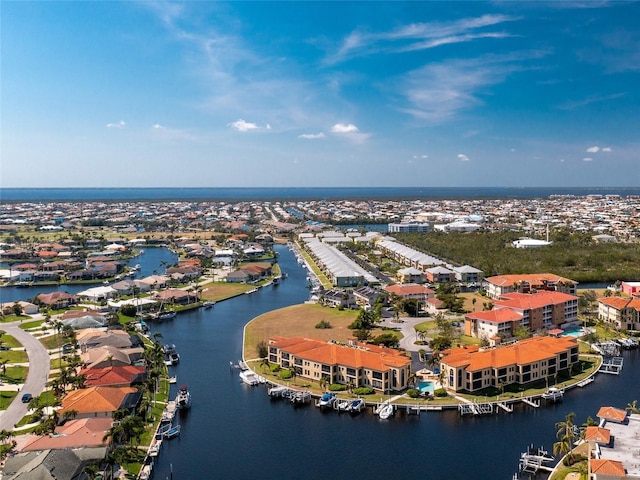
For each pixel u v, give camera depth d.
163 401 174.88
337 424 160.88
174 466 139.50
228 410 170.25
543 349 194.38
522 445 147.88
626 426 135.62
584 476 126.56
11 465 124.56
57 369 197.25
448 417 164.12
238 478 134.38
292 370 195.00
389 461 141.25
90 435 137.00
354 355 188.38
